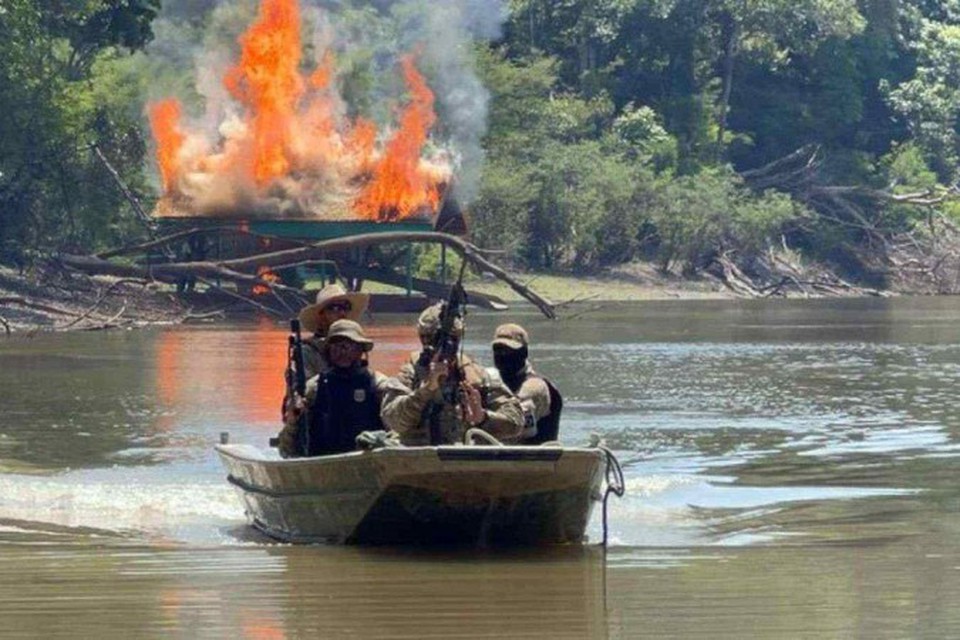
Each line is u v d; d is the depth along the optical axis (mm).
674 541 40750
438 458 38125
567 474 38719
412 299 144500
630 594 35062
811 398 75250
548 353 103188
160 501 46469
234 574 37000
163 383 80938
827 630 32062
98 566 37812
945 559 38500
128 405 71250
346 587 35688
